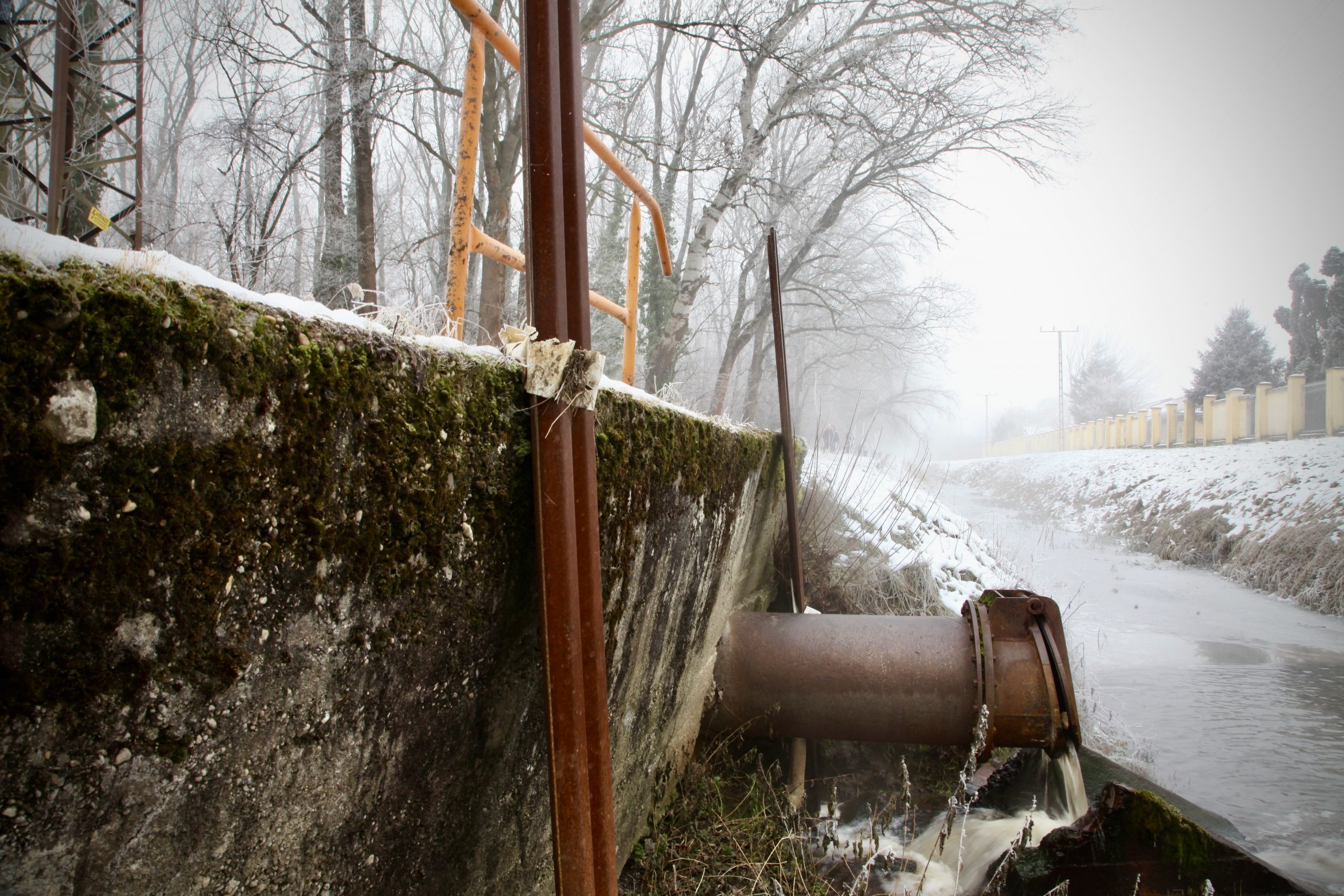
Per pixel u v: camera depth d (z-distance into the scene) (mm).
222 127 8039
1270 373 35094
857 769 4207
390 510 1029
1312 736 5891
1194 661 8117
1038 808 3707
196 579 753
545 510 1404
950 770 4180
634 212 3326
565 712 1399
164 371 696
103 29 5863
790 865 2947
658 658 2576
